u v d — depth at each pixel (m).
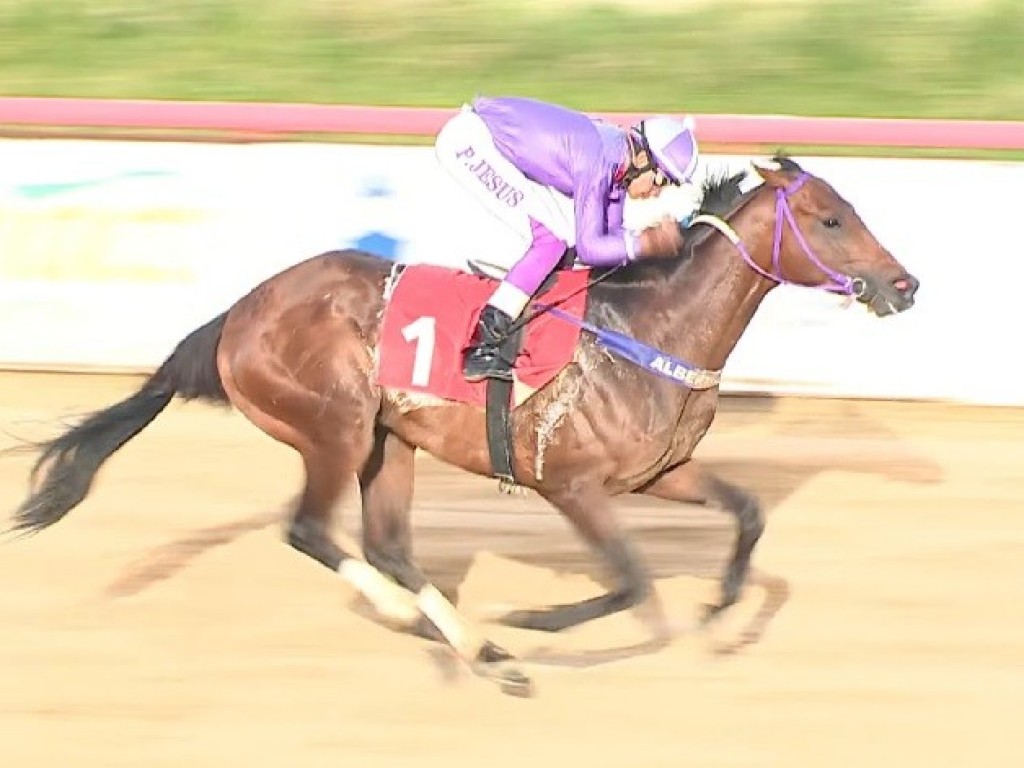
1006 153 21.91
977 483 17.05
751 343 19.45
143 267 19.86
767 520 16.02
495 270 15.21
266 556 14.98
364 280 12.73
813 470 17.44
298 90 28.52
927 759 11.25
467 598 14.16
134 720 11.70
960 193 19.02
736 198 12.61
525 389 12.17
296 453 17.92
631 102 27.80
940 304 19.19
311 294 12.73
